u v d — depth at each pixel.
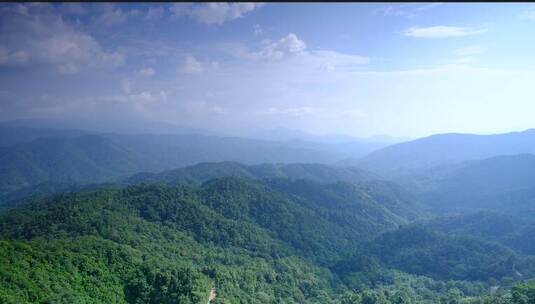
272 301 187.62
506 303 171.62
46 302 125.56
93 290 141.75
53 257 148.62
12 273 129.88
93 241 175.00
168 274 156.62
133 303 147.00
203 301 149.00
